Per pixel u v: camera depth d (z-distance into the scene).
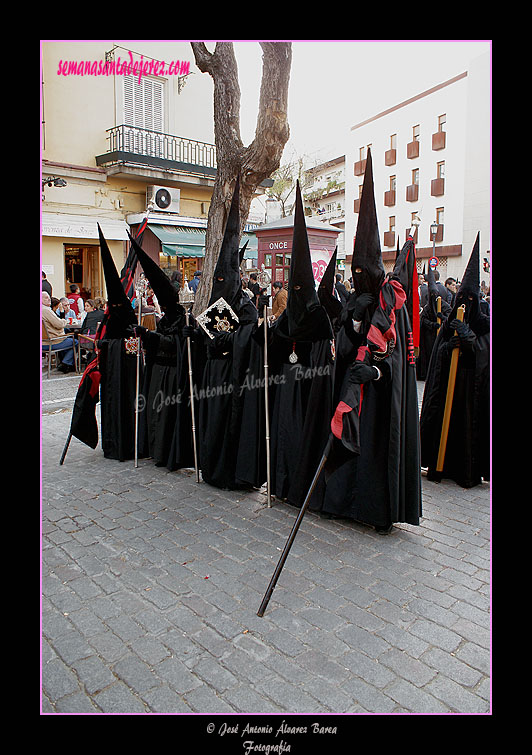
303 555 3.88
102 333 6.00
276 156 6.51
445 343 5.21
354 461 4.31
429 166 27.70
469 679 2.67
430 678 2.68
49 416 7.88
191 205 17.36
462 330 4.94
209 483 5.29
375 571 3.67
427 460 5.43
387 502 4.14
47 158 14.36
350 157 33.19
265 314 4.79
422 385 9.92
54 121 14.35
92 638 2.97
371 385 4.12
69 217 14.66
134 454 6.11
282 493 4.81
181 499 4.94
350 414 3.53
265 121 6.23
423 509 4.74
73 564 3.74
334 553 3.92
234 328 5.05
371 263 3.98
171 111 16.36
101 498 4.93
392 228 30.47
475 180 25.11
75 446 6.60
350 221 33.75
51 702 2.53
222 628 3.06
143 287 5.94
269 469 4.76
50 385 9.80
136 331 5.71
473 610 3.22
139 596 3.37
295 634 3.02
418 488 4.13
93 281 15.84
